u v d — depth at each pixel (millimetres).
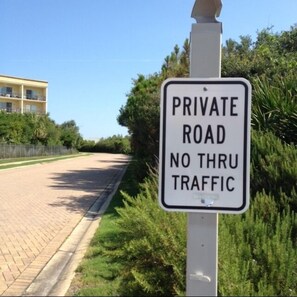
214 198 2426
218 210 2418
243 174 2410
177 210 2449
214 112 2447
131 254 5223
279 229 4812
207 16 2578
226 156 2430
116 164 38562
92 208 12328
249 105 2420
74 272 5727
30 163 37594
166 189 2465
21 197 14844
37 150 55656
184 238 4520
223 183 2424
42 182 20578
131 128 17109
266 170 6246
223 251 4137
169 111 2482
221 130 2439
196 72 2525
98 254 6441
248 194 2402
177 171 2463
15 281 5586
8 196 15133
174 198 2457
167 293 4438
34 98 80688
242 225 4883
